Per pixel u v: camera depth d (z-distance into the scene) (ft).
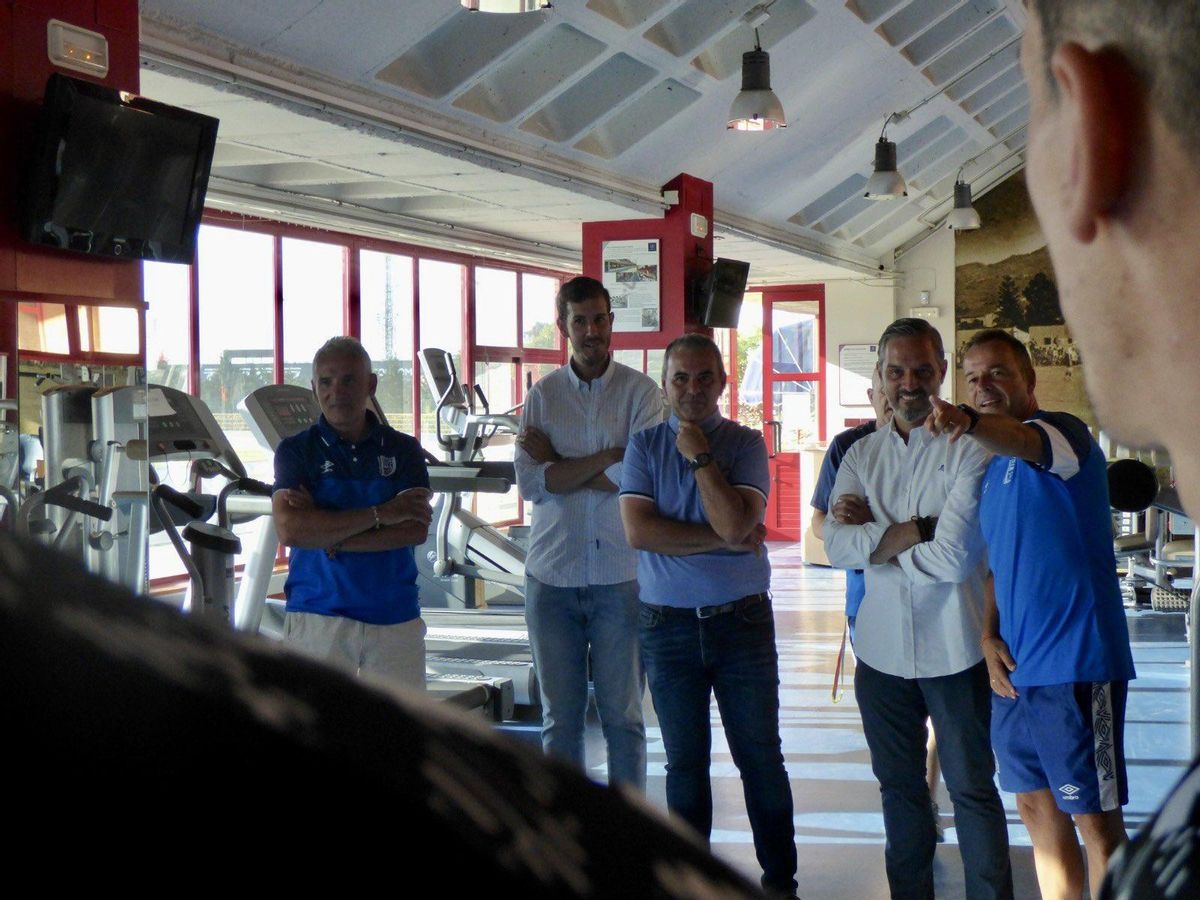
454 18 19.97
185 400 14.97
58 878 0.49
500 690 17.79
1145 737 17.43
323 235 30.83
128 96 10.75
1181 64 1.03
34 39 10.71
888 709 10.02
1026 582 9.04
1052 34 1.17
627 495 11.15
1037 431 8.89
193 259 11.89
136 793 0.50
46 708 0.49
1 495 10.48
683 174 29.01
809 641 24.94
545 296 41.11
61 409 11.01
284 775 0.53
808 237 38.40
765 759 10.91
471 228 32.37
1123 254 1.13
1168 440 1.16
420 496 11.33
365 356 11.72
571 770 0.66
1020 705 9.42
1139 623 26.20
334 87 18.89
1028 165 1.28
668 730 11.01
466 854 0.55
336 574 11.27
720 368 11.25
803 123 29.32
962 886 12.04
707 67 24.44
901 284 46.09
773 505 45.34
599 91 24.02
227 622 0.63
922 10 26.76
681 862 0.64
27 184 10.36
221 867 0.51
